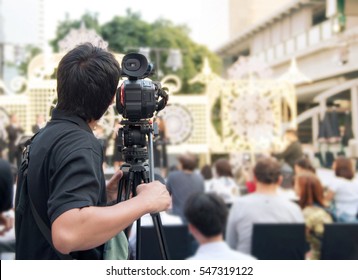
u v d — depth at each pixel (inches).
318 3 711.1
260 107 409.1
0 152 310.0
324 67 654.5
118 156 94.8
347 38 570.6
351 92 609.9
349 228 157.3
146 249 148.1
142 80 70.1
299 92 731.4
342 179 225.8
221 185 247.0
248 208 157.5
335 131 543.2
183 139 393.7
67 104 65.2
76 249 55.1
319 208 175.0
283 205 158.4
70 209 55.2
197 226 111.0
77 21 802.2
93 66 64.1
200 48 888.9
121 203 59.4
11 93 398.9
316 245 170.1
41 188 62.2
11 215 137.1
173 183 221.6
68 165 58.4
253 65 434.9
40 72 349.7
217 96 404.8
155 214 67.4
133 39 834.2
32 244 64.6
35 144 64.4
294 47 746.2
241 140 406.3
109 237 56.3
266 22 834.2
